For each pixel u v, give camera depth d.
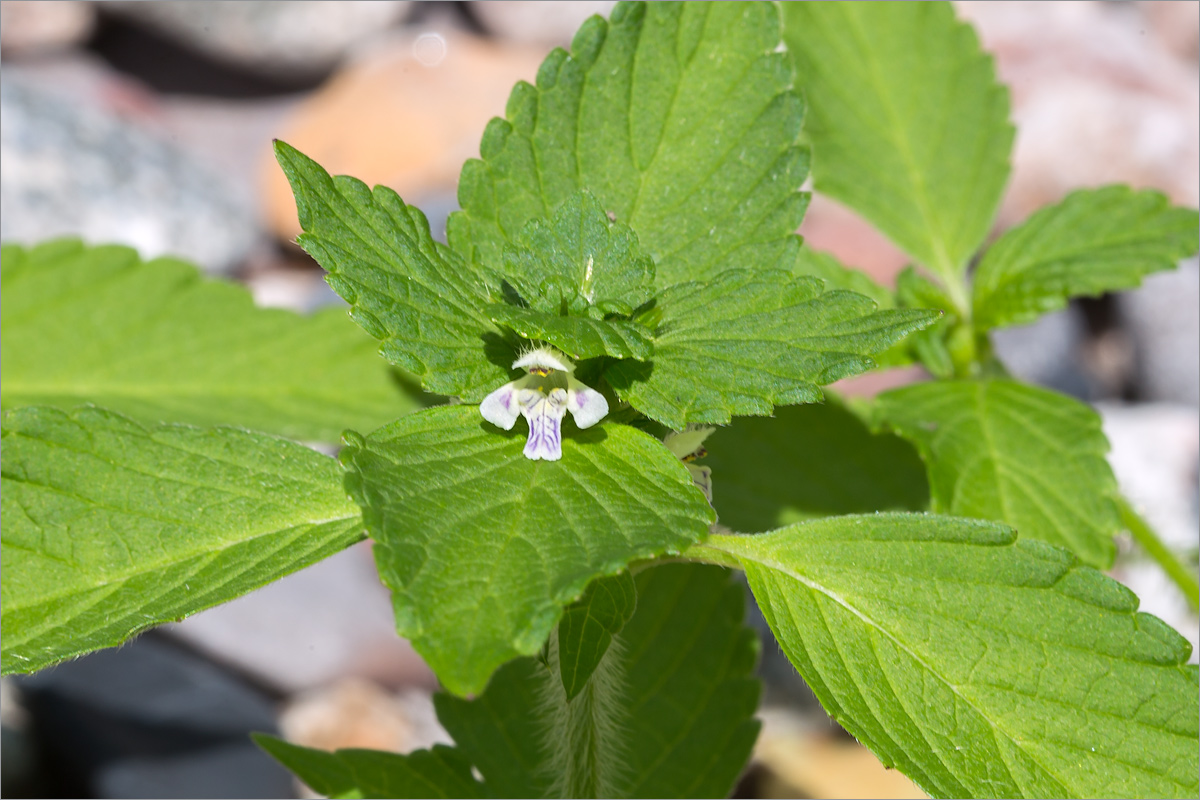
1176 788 0.28
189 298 0.37
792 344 0.28
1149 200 0.36
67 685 0.50
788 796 0.49
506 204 0.30
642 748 0.34
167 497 0.29
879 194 0.37
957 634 0.29
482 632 0.26
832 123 0.37
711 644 0.34
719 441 0.37
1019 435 0.33
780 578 0.29
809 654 0.28
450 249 0.29
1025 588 0.29
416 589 0.26
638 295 0.29
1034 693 0.28
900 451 0.37
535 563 0.27
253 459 0.29
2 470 0.29
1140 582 0.49
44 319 0.36
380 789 0.33
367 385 0.36
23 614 0.28
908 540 0.29
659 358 0.29
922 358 0.35
